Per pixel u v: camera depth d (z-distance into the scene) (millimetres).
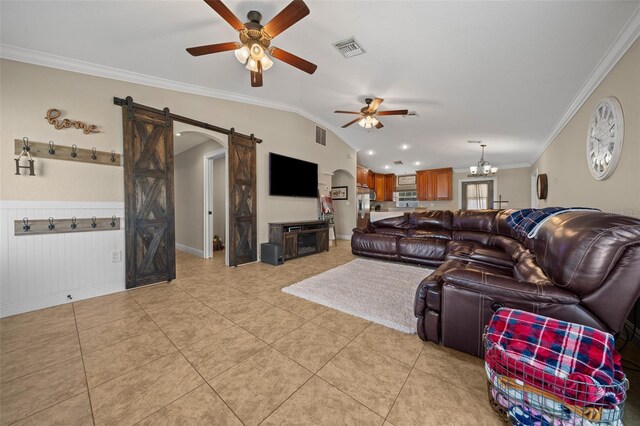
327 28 2193
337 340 1756
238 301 2465
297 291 2705
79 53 2387
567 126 3543
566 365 970
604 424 873
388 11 1968
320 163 5516
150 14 1991
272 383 1332
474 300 1478
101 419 1108
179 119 3199
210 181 4719
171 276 3115
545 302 1219
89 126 2545
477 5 1847
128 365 1479
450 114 4012
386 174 9289
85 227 2543
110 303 2414
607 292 1066
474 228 3791
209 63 2809
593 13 1807
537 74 2703
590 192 2732
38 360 1523
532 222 1822
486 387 1297
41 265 2316
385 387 1301
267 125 4355
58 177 2396
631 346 1673
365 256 4504
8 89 2158
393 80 3098
